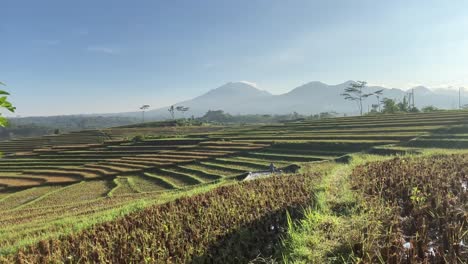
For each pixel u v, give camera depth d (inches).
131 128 5036.9
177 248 265.1
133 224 352.5
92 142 3816.4
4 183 1752.0
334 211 284.0
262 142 2103.8
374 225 221.6
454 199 263.1
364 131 1948.8
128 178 1704.0
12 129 7066.9
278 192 427.5
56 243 327.9
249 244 261.9
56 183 1711.4
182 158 1994.3
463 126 1546.5
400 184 344.5
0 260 296.7
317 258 197.8
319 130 2375.7
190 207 396.8
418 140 1433.3
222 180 1211.2
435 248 190.4
